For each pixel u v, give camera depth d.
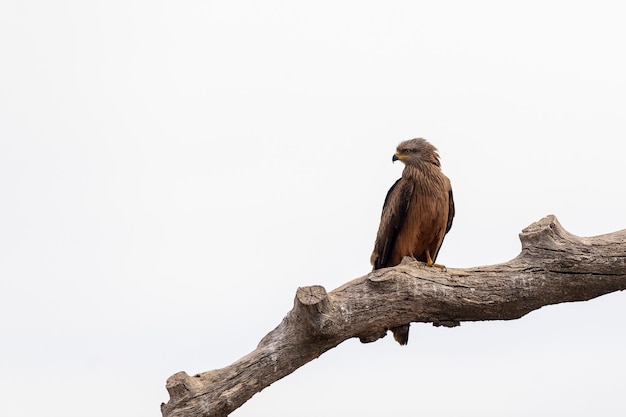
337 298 11.62
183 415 10.97
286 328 11.53
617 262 11.72
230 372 11.29
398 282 11.73
